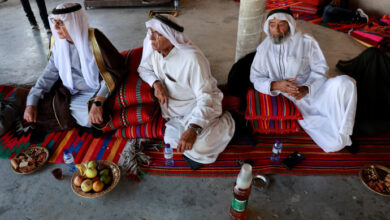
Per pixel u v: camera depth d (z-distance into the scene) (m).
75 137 2.86
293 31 2.45
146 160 2.53
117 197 2.28
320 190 2.29
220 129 2.53
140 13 5.95
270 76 2.71
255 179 2.38
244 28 3.03
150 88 2.64
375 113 2.61
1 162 2.62
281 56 2.63
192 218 2.12
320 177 2.39
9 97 3.17
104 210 2.18
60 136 2.87
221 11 5.94
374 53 2.78
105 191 2.21
